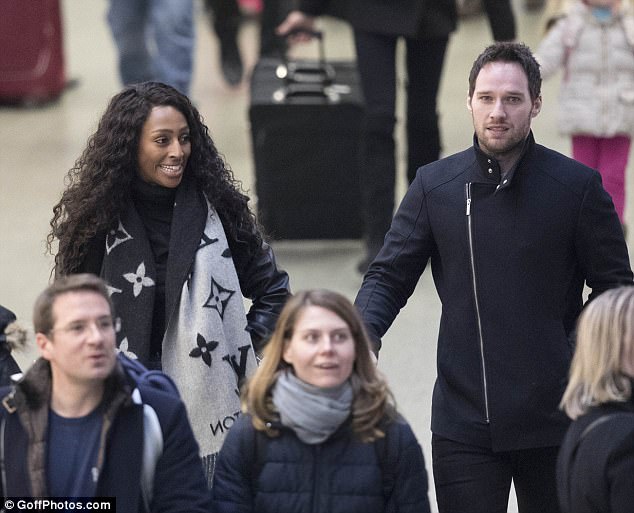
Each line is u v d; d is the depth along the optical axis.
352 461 12.60
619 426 11.95
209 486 14.84
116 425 12.46
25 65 43.06
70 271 15.21
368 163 26.05
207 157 15.21
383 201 26.16
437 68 26.42
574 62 27.25
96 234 15.04
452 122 39.53
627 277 14.74
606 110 27.11
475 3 56.53
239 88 45.66
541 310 14.43
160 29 36.44
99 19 60.19
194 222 15.00
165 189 15.08
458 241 14.64
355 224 28.83
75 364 12.19
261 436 12.69
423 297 26.88
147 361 14.89
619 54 27.05
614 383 12.17
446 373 14.75
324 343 12.34
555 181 14.52
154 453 12.64
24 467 12.39
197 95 44.66
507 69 14.45
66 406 12.50
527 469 14.83
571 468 12.24
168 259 14.87
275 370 12.64
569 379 13.50
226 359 14.89
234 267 15.17
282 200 28.61
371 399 12.56
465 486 14.63
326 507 12.57
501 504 14.69
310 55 50.88
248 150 36.91
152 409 12.70
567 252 14.55
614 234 14.62
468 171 14.76
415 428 21.12
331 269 28.12
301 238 28.92
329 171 28.52
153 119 14.81
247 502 12.80
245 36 55.47
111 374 12.48
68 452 12.45
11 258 29.30
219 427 14.83
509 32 25.97
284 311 12.59
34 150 38.09
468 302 14.61
